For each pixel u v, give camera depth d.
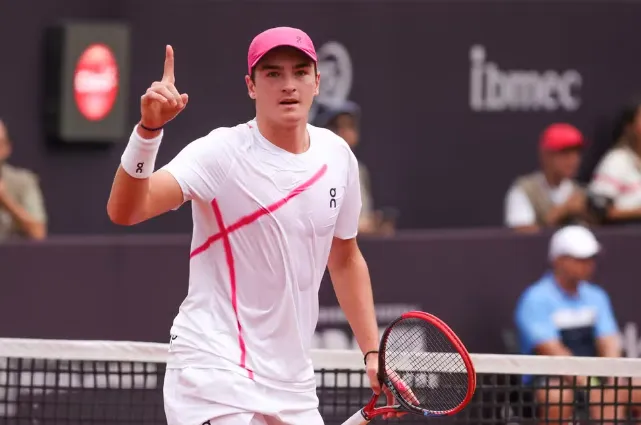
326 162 14.34
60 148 32.94
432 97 36.72
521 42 37.31
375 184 36.28
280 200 14.01
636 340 31.02
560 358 18.78
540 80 37.53
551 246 28.75
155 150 13.13
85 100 32.62
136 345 18.70
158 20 33.97
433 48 36.62
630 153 34.47
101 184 33.56
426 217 36.84
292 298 14.23
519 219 33.22
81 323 27.05
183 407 14.13
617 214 33.47
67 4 33.00
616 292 30.97
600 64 37.97
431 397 15.50
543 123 37.59
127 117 33.75
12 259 26.45
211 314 14.19
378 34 36.09
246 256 14.07
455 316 29.84
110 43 32.75
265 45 13.74
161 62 34.09
